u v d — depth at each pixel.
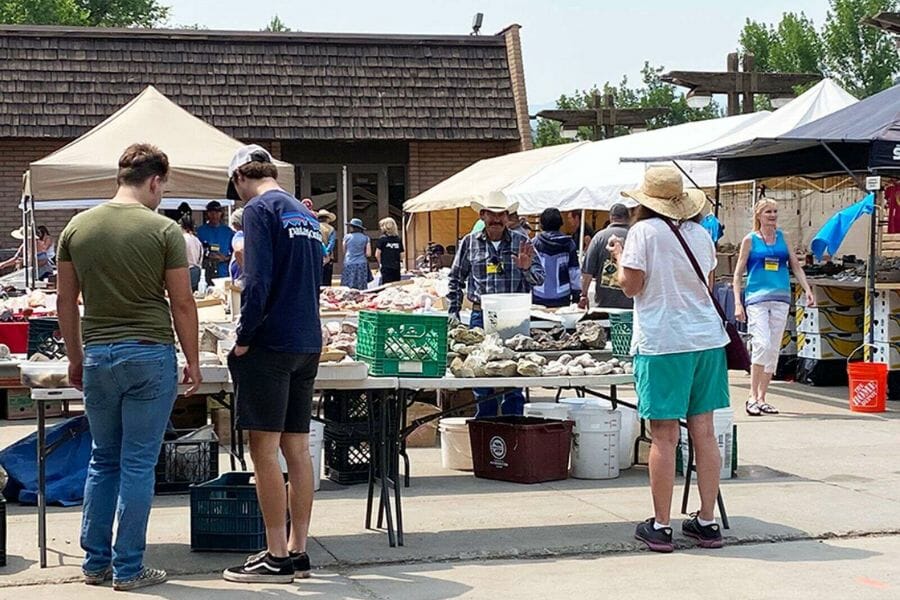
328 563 7.02
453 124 27.78
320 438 9.12
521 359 8.26
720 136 18.30
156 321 6.44
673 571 6.91
